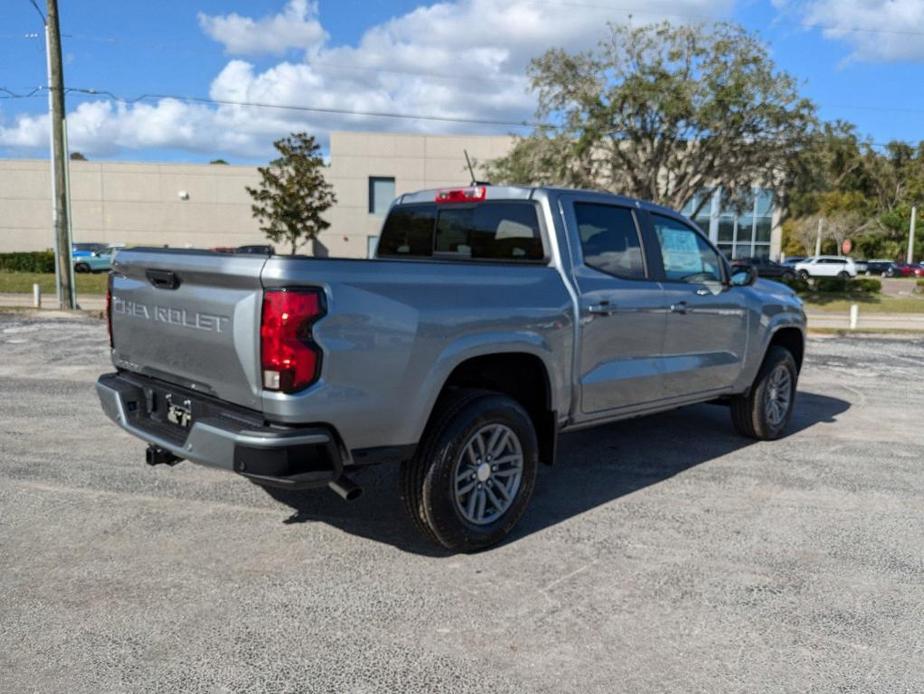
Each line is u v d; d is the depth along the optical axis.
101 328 14.11
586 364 4.48
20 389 7.92
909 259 74.75
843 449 6.29
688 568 3.80
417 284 3.52
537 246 4.48
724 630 3.19
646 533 4.27
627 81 25.45
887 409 8.15
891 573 3.79
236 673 2.78
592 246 4.64
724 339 5.69
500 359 4.05
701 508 4.71
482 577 3.65
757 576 3.73
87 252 37.81
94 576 3.55
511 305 3.93
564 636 3.12
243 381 3.23
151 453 3.82
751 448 6.26
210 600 3.34
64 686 2.67
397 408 3.43
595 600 3.44
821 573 3.78
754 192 30.62
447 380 3.98
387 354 3.36
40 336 12.62
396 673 2.81
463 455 3.80
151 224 45.28
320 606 3.31
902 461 5.93
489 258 4.78
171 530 4.13
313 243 42.69
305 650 2.96
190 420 3.61
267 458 3.09
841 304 29.47
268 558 3.80
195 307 3.44
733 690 2.76
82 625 3.09
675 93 24.84
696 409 7.86
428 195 5.23
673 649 3.03
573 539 4.16
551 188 4.56
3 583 3.45
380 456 3.45
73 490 4.73
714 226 44.97
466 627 3.17
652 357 5.03
